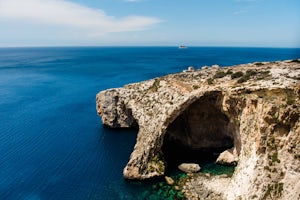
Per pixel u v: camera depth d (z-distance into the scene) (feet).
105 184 139.85
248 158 115.65
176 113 158.81
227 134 172.14
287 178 96.78
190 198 124.57
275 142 103.65
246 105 130.11
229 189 120.88
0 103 318.65
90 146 190.19
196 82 177.27
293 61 195.11
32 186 139.44
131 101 201.67
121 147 188.14
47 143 195.93
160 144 157.17
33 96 357.61
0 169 156.76
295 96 108.68
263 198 101.40
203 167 153.17
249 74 158.40
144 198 126.52
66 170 155.12
